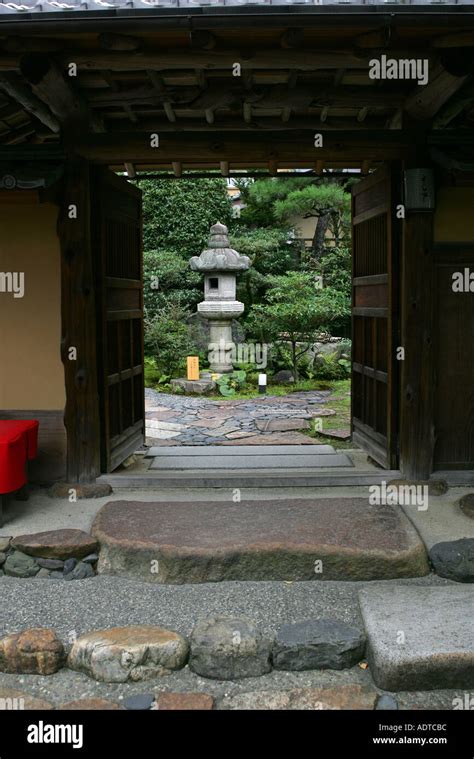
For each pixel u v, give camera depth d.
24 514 4.21
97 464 4.75
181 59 3.76
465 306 4.77
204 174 5.88
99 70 4.08
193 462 5.41
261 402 9.83
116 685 2.83
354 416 6.05
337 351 12.48
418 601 3.24
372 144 4.56
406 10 3.21
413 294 4.65
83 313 4.64
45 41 3.59
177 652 2.90
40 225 4.82
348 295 12.47
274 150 4.57
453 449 4.84
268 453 5.79
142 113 5.03
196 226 15.90
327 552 3.53
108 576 3.62
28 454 4.29
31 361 4.89
